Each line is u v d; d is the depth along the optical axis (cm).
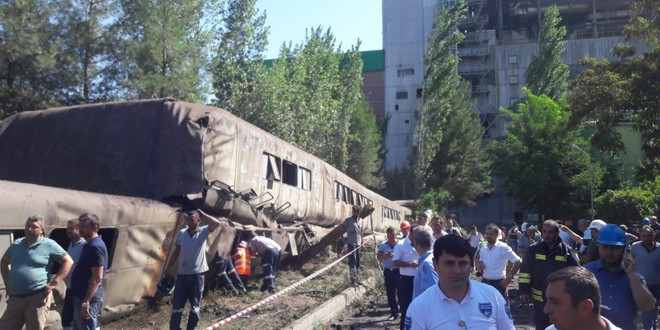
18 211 756
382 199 3425
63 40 2331
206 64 2783
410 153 7131
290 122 3653
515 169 5088
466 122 6216
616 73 2125
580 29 7531
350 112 5184
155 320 1001
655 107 1989
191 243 860
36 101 2280
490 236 922
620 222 3650
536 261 695
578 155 4944
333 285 1481
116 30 2462
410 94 7512
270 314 1073
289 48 4216
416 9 7556
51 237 937
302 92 3881
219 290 1233
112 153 1210
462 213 7194
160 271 1063
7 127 1295
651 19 2138
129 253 973
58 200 823
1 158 1264
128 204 973
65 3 2339
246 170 1370
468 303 385
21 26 2178
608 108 2061
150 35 2473
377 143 6538
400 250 927
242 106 3447
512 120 6178
